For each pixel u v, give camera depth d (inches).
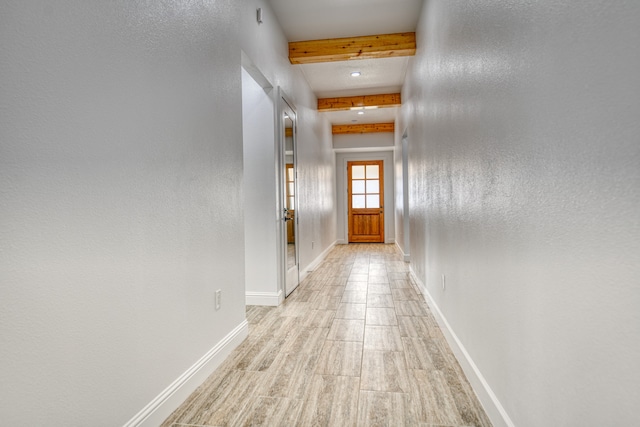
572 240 36.0
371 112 278.4
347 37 156.8
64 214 43.3
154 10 61.0
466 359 77.2
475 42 67.9
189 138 72.1
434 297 120.7
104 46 49.6
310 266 207.3
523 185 47.5
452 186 90.0
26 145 38.8
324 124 273.7
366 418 63.6
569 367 36.9
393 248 312.5
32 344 39.4
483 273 65.4
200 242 76.5
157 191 61.4
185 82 70.7
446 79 94.3
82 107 45.8
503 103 54.0
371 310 129.0
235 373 80.9
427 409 66.0
